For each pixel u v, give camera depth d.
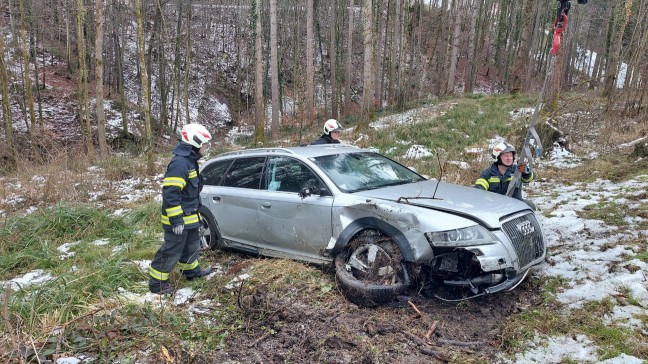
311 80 23.50
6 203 8.82
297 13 30.39
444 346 3.33
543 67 38.47
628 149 9.83
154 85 30.27
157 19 24.19
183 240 4.48
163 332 3.58
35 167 11.59
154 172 12.34
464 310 3.85
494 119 14.97
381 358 3.16
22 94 21.48
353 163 5.07
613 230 5.14
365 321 3.67
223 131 29.39
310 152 5.14
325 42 38.19
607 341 3.21
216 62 35.03
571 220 5.68
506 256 3.75
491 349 3.29
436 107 19.33
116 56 26.64
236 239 5.41
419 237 3.88
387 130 14.76
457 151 11.77
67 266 5.37
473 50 29.83
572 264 4.48
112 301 4.19
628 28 22.88
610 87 14.37
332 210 4.39
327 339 3.43
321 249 4.48
